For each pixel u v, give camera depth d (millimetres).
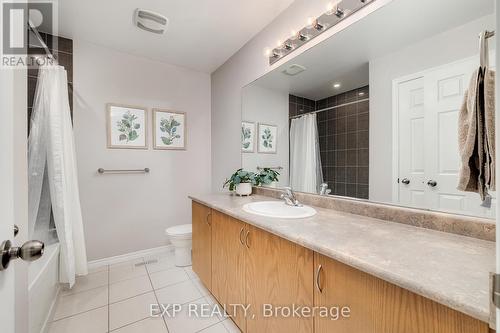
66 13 1774
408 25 1115
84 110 2189
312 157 1644
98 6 1703
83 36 2100
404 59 1134
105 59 2293
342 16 1378
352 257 724
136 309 1644
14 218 609
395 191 1178
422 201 1071
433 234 953
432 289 545
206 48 2350
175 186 2721
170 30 2035
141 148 2494
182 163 2768
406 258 717
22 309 666
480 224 877
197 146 2879
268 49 1960
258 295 1204
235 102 2455
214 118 2889
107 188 2326
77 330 1430
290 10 1738
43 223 1683
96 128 2248
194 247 2066
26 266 694
